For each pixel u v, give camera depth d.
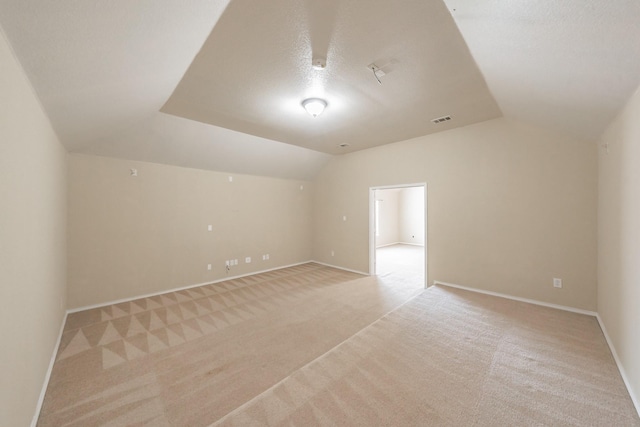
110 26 1.35
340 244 6.16
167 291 4.47
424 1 1.59
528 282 3.58
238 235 5.43
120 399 1.94
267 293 4.40
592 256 3.14
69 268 3.57
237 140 4.51
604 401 1.77
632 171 1.92
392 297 4.19
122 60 1.71
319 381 1.97
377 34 1.90
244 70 2.38
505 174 3.74
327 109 3.33
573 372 2.08
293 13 1.68
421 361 2.23
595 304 3.13
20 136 1.52
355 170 5.78
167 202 4.48
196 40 1.76
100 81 1.91
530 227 3.55
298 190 6.52
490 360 2.24
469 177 4.07
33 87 1.73
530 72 2.04
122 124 3.26
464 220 4.14
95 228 3.78
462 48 2.08
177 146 4.18
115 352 2.58
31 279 1.77
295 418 1.62
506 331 2.75
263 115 3.54
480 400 1.78
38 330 1.93
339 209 6.16
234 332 3.01
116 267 3.97
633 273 1.90
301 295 4.29
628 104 1.98
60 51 1.45
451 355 2.32
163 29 1.51
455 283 4.25
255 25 1.79
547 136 3.42
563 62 1.75
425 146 4.58
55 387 2.07
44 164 2.17
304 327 3.13
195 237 4.82
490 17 1.52
